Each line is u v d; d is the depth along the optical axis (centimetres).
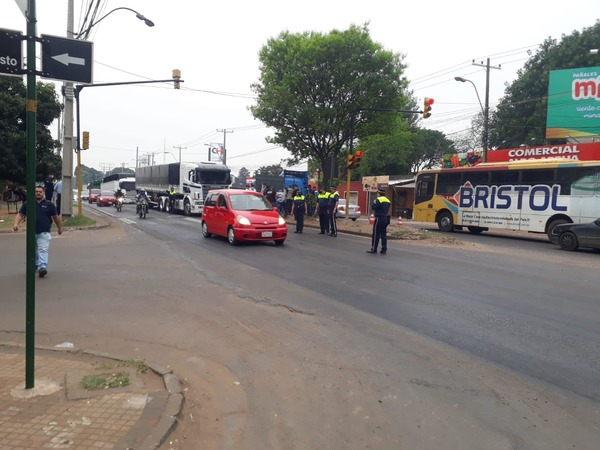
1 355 531
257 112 2559
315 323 688
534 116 3666
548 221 1898
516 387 481
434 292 887
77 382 454
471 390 474
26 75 415
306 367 532
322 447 373
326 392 470
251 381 495
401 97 2439
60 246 1438
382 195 1377
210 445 373
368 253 1383
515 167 2019
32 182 425
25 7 410
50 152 2952
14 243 1484
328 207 1925
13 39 409
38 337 618
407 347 594
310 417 421
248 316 720
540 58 3859
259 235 1473
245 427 403
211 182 2988
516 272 1120
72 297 820
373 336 635
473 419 416
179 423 396
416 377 505
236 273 1046
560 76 2975
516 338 629
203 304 787
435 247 1606
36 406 402
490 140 4025
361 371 521
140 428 369
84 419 382
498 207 2081
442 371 521
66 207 2123
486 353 575
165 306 772
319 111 2372
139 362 512
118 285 916
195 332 647
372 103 2377
